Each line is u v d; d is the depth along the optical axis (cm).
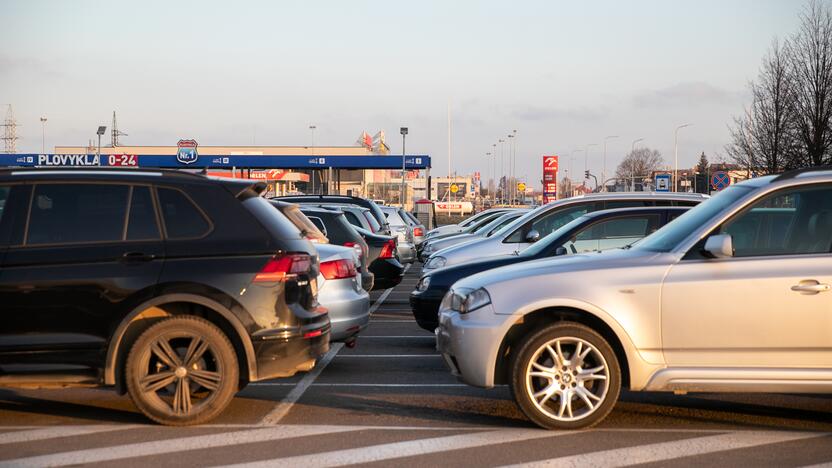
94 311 644
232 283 654
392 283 1472
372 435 636
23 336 640
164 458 573
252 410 720
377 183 10550
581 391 643
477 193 13062
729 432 644
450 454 584
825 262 630
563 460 569
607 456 579
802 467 554
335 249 909
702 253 646
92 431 645
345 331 883
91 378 648
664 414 704
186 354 656
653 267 646
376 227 1773
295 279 671
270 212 694
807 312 624
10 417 693
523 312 646
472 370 657
